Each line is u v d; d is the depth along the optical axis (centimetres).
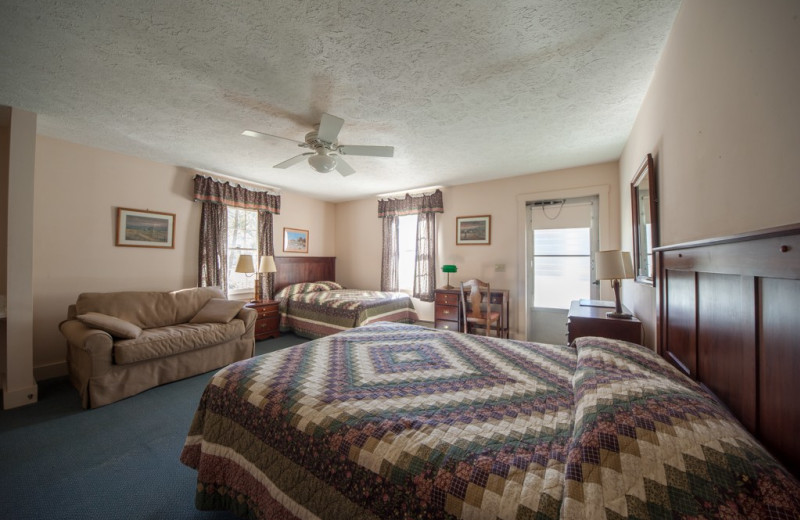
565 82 214
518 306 447
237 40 175
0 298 265
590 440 79
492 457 87
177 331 304
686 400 88
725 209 112
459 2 148
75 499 157
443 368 160
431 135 303
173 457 190
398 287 553
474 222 483
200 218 427
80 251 330
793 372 72
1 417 234
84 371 256
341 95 231
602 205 391
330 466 104
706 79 127
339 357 177
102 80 213
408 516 86
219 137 310
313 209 601
